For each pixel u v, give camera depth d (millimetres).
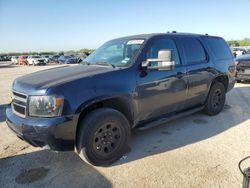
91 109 3379
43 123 2887
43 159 3643
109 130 3355
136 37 4289
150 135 4445
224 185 2834
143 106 3803
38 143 3074
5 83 12953
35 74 3746
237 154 3584
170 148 3869
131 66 3676
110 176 3125
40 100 2941
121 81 3486
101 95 3242
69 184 2982
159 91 3986
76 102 3033
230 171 3123
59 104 2932
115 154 3445
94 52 4750
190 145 3955
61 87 2992
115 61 3980
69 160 3588
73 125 3029
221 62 5453
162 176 3070
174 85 4242
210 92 5266
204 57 5055
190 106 4875
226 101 6836
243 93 7898
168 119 4309
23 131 3023
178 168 3244
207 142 4051
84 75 3311
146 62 3711
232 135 4324
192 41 4895
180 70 4371
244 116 5395
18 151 3943
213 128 4707
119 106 3623
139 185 2906
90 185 2947
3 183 3041
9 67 32656
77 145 3238
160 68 3697
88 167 3369
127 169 3277
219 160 3418
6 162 3580
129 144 4078
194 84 4691
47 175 3199
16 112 3299
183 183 2902
